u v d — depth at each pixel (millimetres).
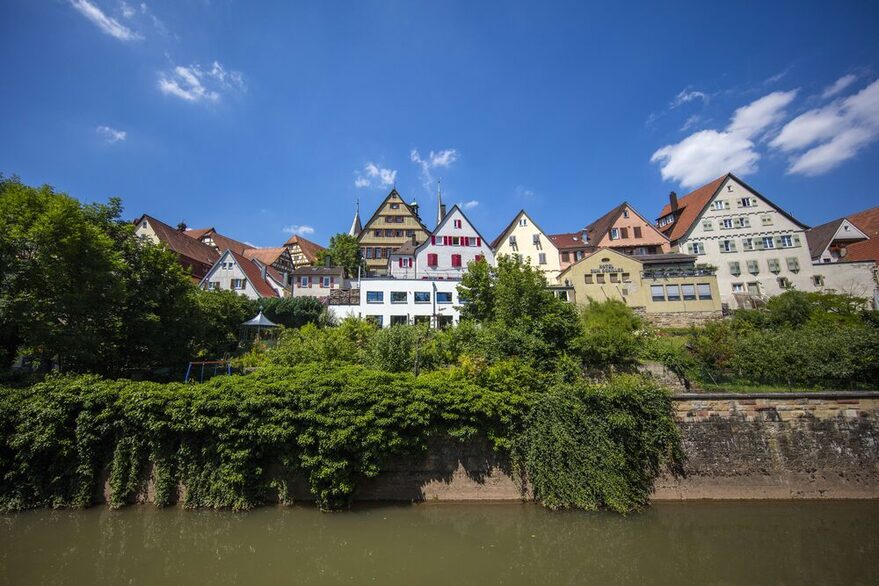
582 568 10109
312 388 13266
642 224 45469
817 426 14523
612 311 29344
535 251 45062
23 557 10312
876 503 13656
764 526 12352
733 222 41531
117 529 11828
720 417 14562
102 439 13336
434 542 11336
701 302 32750
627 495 13055
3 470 12711
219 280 41438
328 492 12859
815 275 38312
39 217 15172
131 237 20922
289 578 9492
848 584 9562
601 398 13867
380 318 36531
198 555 10539
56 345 15594
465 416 13867
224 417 12969
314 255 72312
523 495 13875
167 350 20562
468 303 28906
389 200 55688
